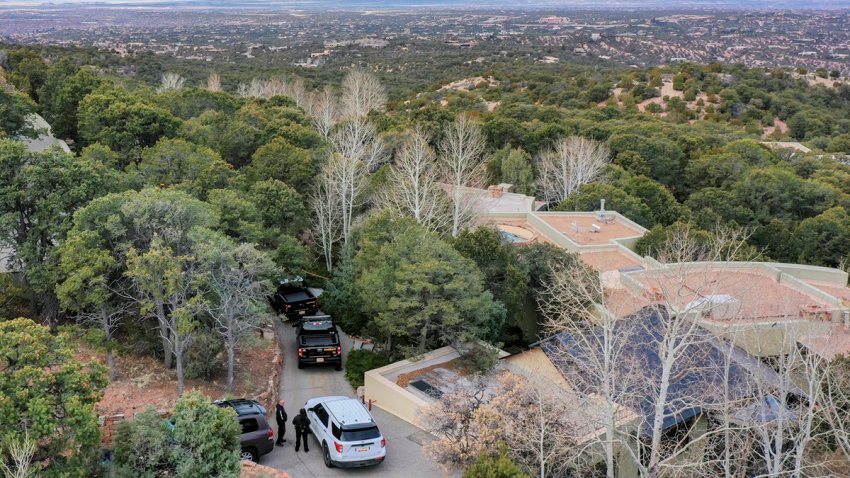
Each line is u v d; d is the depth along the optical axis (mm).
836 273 41031
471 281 30062
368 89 93062
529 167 65562
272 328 33094
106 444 19938
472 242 34719
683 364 25453
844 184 77500
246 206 33875
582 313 24328
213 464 16969
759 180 67312
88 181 28625
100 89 55062
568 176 62156
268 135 54031
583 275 31031
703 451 21969
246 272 26062
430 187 44406
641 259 40656
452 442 20297
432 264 28781
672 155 76188
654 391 22391
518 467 18406
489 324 31141
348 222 43594
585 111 109062
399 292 29109
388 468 21703
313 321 31141
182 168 38812
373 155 53562
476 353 28609
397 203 42562
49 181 27750
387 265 30781
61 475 15414
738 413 23359
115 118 47375
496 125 75812
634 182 61188
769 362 26719
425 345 30453
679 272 25141
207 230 25969
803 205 67062
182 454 16859
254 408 21672
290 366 30062
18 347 16688
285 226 39375
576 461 21422
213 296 27016
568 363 26609
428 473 21500
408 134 61594
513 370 29094
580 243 43906
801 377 26203
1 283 28078
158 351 27656
